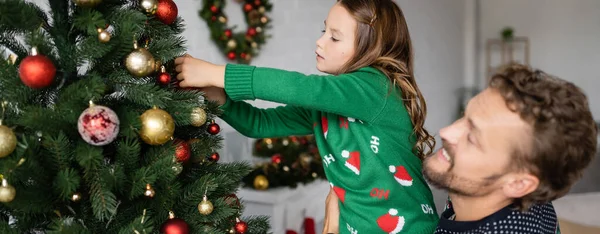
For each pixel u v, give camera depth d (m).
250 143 2.73
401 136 1.07
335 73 1.10
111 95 0.87
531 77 0.71
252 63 2.86
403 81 1.06
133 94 0.80
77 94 0.74
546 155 0.69
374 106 1.00
